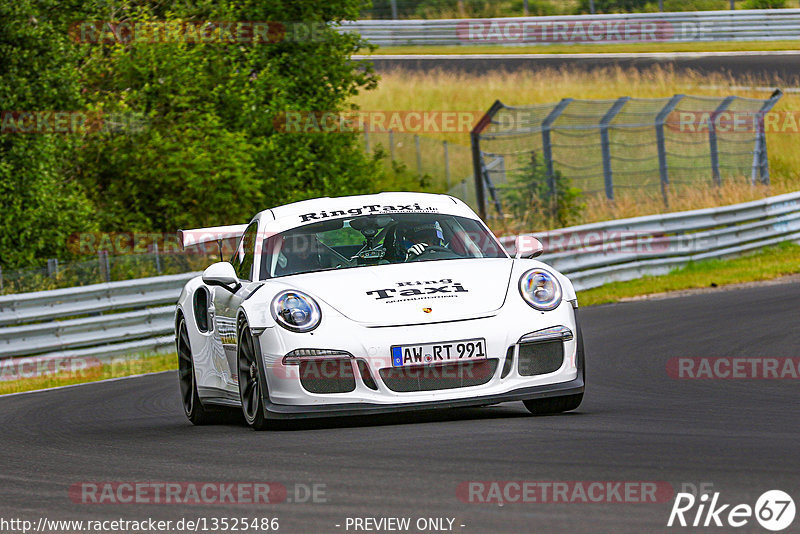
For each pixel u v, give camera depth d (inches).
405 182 3818.9
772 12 5374.0
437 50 5556.1
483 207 2901.1
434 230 997.8
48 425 1107.9
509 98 4596.5
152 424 1082.7
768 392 997.8
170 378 1588.3
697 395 1003.9
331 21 3053.6
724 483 542.0
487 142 4104.3
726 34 5388.8
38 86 2418.8
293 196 2881.4
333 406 814.5
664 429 747.4
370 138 4146.2
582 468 599.5
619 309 2012.8
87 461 783.7
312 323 832.9
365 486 590.6
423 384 819.4
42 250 2459.4
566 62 5137.8
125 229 2637.8
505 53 5438.0
